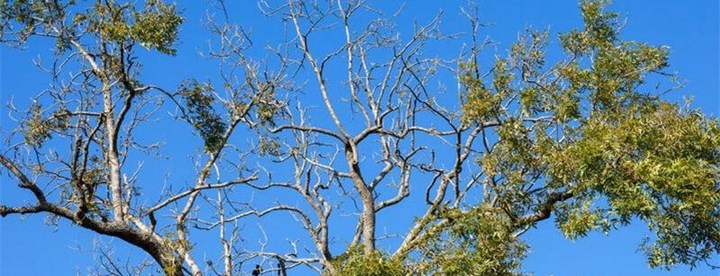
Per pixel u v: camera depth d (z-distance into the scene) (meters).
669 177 14.42
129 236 17.50
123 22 17.33
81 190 17.00
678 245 15.18
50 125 18.38
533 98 16.16
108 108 18.88
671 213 14.86
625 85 16.39
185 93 18.55
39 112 18.30
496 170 15.90
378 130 18.56
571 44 17.03
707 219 14.84
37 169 17.27
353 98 18.88
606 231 14.62
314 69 19.05
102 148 19.25
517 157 15.81
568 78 16.34
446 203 15.94
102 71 18.33
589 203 14.81
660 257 15.30
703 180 14.55
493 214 15.59
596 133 15.09
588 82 16.30
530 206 15.73
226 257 18.19
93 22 17.83
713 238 15.03
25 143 18.12
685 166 14.41
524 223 15.84
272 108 18.64
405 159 18.73
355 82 18.94
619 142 14.73
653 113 15.38
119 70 17.86
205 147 18.77
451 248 15.11
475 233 15.20
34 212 16.84
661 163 14.50
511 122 15.94
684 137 14.84
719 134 14.94
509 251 15.16
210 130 18.69
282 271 18.28
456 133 17.30
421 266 15.07
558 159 15.00
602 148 14.66
